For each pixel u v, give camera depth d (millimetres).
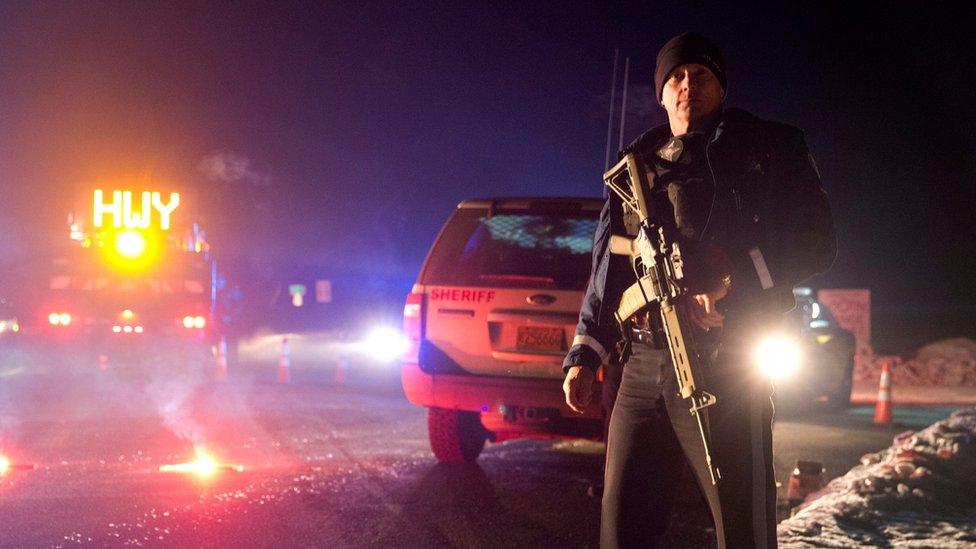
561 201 8266
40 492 7309
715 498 3125
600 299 3371
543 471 8328
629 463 3258
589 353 3369
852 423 12102
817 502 6441
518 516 6684
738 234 3150
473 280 8055
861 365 19375
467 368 7941
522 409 7844
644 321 3227
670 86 3381
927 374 18906
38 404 12969
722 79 3381
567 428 7883
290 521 6461
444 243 8305
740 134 3189
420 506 6949
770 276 3104
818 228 3137
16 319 15352
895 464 6949
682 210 3199
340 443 9781
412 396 8109
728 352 3104
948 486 6723
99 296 15484
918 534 5719
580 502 7137
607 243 3385
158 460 8758
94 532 6141
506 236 8461
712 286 3016
